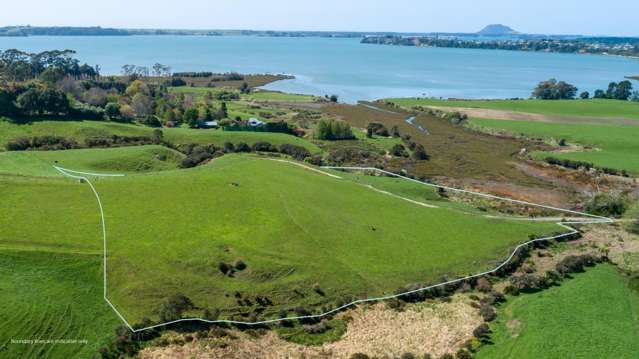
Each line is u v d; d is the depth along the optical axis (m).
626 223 76.19
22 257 51.47
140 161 93.44
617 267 63.28
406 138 131.50
